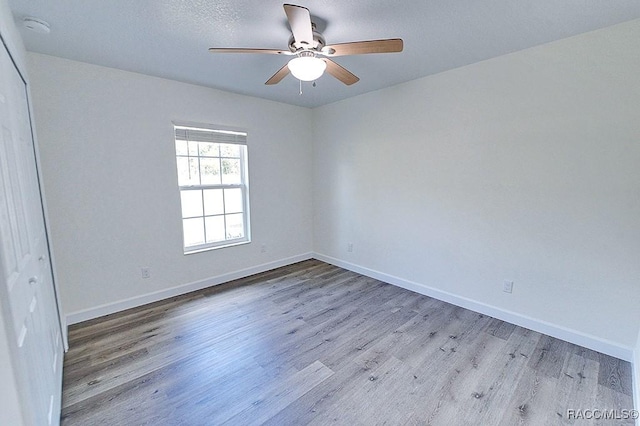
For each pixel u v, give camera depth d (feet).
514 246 8.00
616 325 6.66
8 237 3.49
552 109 7.03
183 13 5.51
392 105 10.38
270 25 5.98
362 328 8.11
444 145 9.14
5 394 2.99
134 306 9.29
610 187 6.46
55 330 6.25
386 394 5.70
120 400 5.49
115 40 6.58
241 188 11.92
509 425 5.00
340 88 10.48
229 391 5.76
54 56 7.41
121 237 8.89
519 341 7.40
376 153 11.19
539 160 7.34
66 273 8.05
